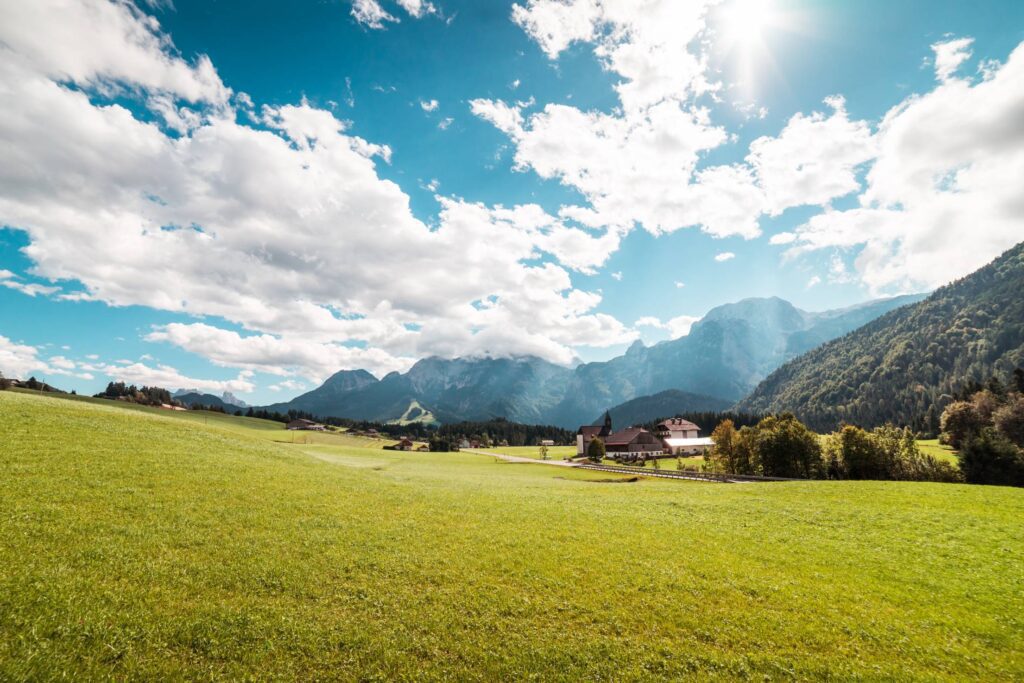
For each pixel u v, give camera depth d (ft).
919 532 100.42
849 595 65.92
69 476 83.56
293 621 49.11
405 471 228.22
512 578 65.16
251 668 41.55
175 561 58.08
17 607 43.50
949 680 46.80
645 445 638.12
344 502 98.27
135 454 107.96
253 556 62.90
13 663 37.06
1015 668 49.42
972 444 253.65
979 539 95.09
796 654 49.90
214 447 140.46
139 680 38.42
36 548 55.26
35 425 117.19
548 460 540.52
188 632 44.73
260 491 95.81
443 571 65.72
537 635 50.57
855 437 281.74
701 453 605.31
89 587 49.16
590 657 47.03
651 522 104.42
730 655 49.01
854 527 105.19
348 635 47.73
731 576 70.54
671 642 50.80
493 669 44.37
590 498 141.18
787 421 320.91
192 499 82.48
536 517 102.17
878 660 49.70
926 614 61.05
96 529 63.36
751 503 134.00
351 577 61.11
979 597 66.74
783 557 81.82
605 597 60.70
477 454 619.26
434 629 50.34
